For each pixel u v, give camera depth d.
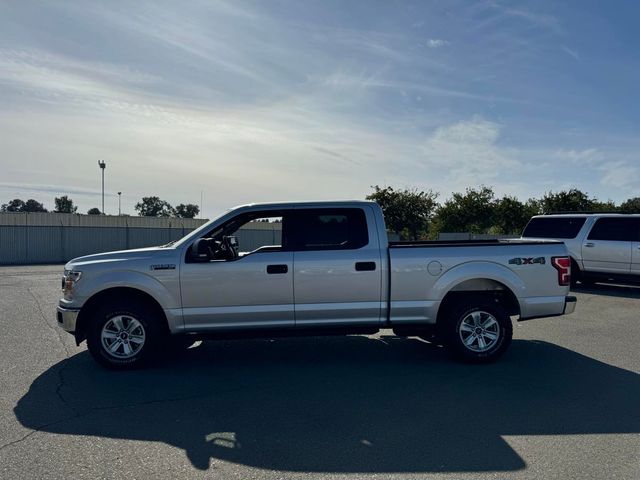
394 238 38.72
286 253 6.01
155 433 4.09
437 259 6.11
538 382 5.45
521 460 3.60
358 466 3.52
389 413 4.54
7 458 3.62
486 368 6.02
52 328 8.11
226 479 3.34
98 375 5.69
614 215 12.80
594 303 11.09
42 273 19.58
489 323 6.18
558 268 6.30
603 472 3.42
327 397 4.97
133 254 6.02
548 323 8.85
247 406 4.72
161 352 6.80
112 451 3.76
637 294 12.62
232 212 6.18
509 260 6.20
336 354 6.71
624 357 6.52
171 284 5.87
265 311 5.95
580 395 5.02
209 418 4.42
